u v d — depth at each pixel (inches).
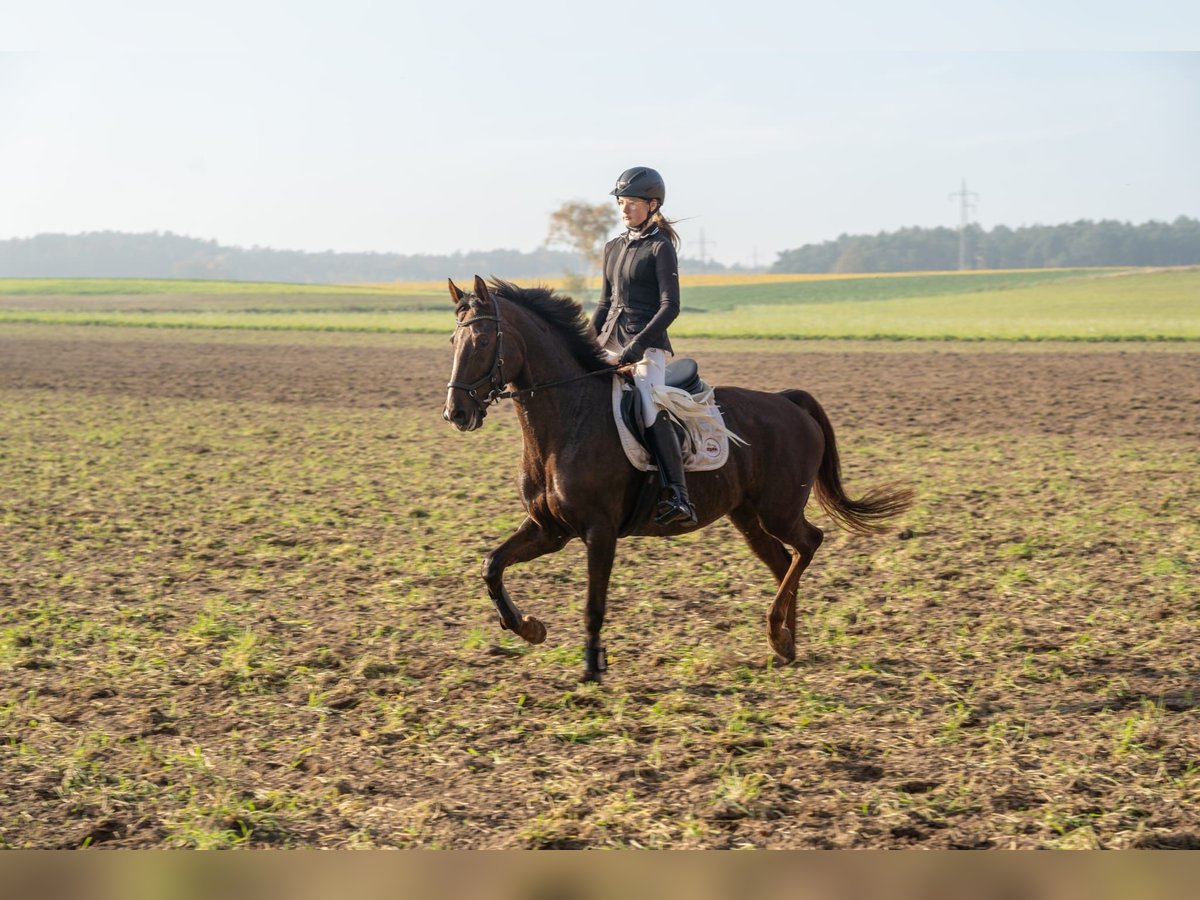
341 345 1488.7
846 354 1240.8
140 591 322.7
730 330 1610.5
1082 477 509.4
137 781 191.6
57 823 177.2
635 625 288.2
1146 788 185.6
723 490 256.5
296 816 179.0
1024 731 211.6
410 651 266.7
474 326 228.8
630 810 179.8
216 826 174.9
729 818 177.2
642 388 241.8
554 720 221.5
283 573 346.3
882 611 299.0
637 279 249.6
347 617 296.8
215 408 818.8
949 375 1003.3
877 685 241.6
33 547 379.9
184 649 266.1
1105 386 900.6
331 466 562.6
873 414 752.3
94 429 700.0
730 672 252.1
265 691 239.0
